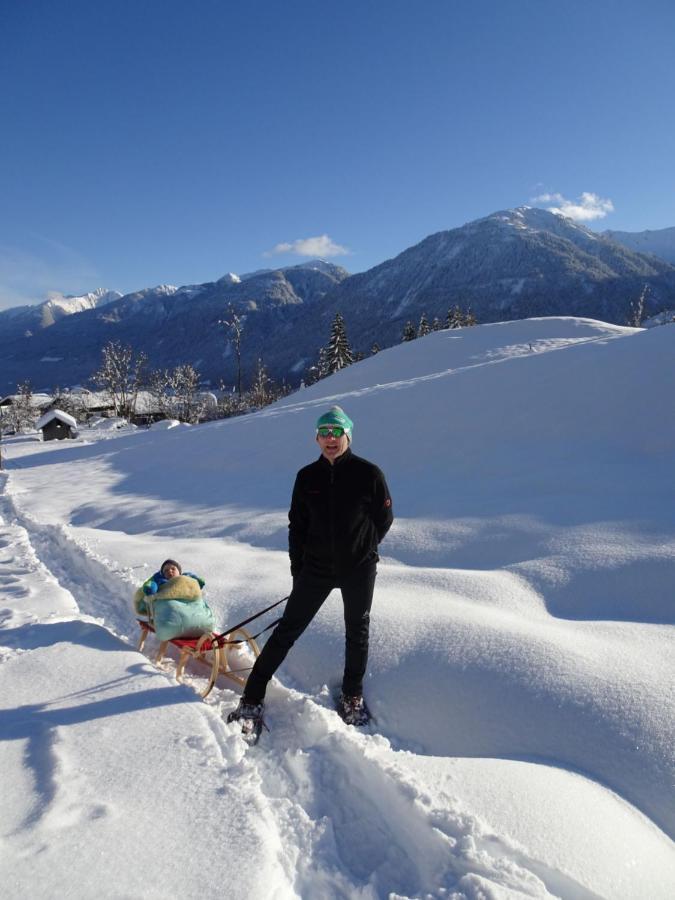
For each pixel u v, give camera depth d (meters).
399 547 5.82
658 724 2.66
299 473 3.22
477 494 7.12
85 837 2.15
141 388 72.25
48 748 2.75
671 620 3.76
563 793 2.35
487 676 3.19
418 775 2.48
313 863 2.15
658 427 7.91
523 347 24.78
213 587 5.09
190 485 11.09
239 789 2.46
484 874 1.95
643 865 2.00
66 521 9.52
